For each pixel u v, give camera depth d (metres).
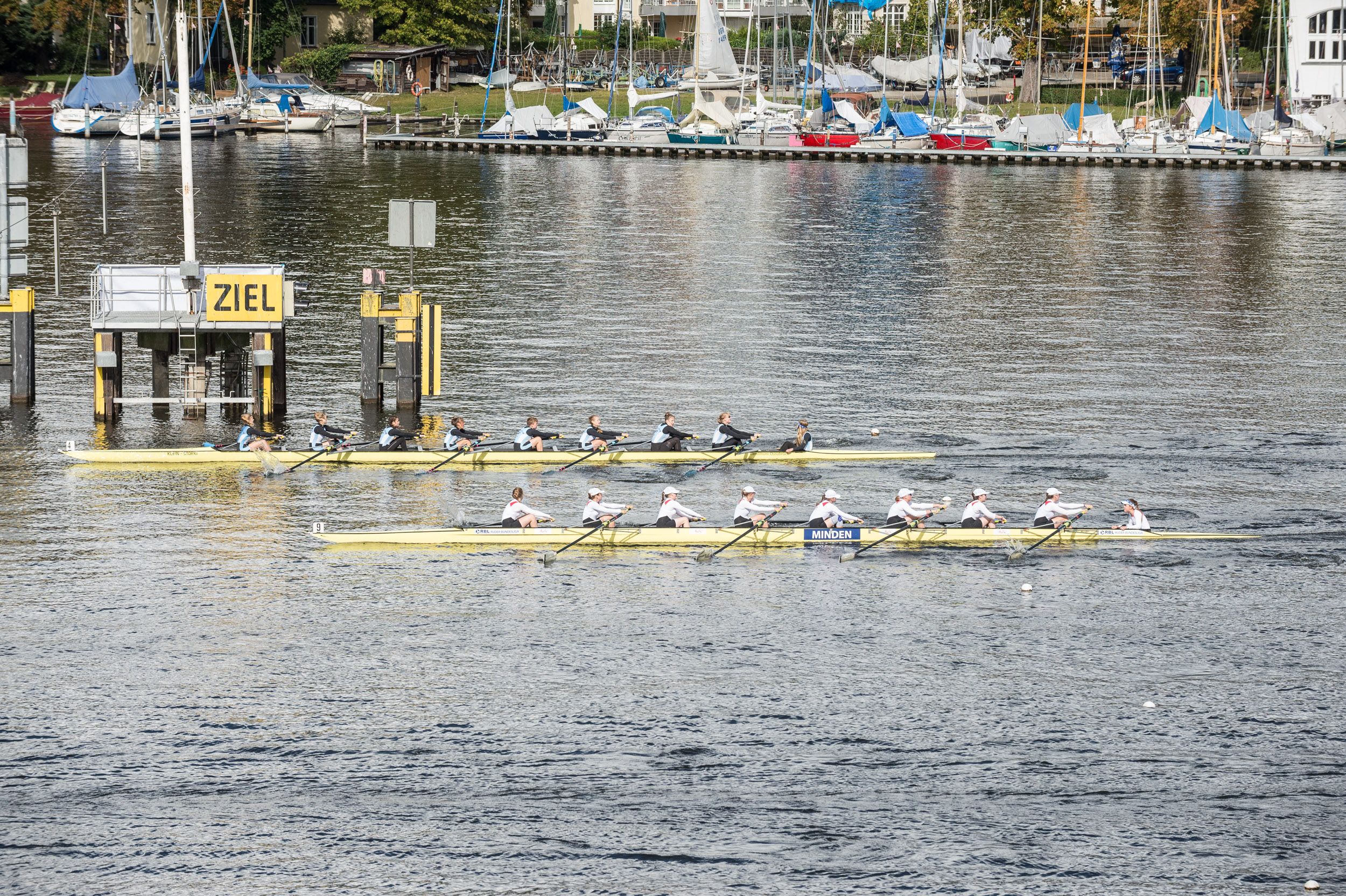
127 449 158.88
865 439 169.50
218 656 111.25
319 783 94.44
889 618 120.94
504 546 136.12
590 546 136.88
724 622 119.75
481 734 100.50
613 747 99.06
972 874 86.12
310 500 146.62
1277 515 145.50
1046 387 194.00
